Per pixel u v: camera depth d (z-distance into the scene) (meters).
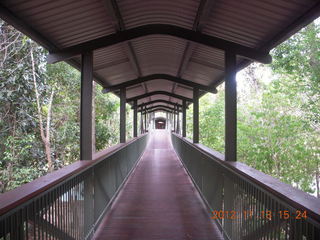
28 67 7.35
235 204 2.52
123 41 3.45
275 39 3.06
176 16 3.29
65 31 3.10
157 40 4.43
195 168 5.22
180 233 3.06
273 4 2.47
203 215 3.65
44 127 9.23
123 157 5.44
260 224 1.87
